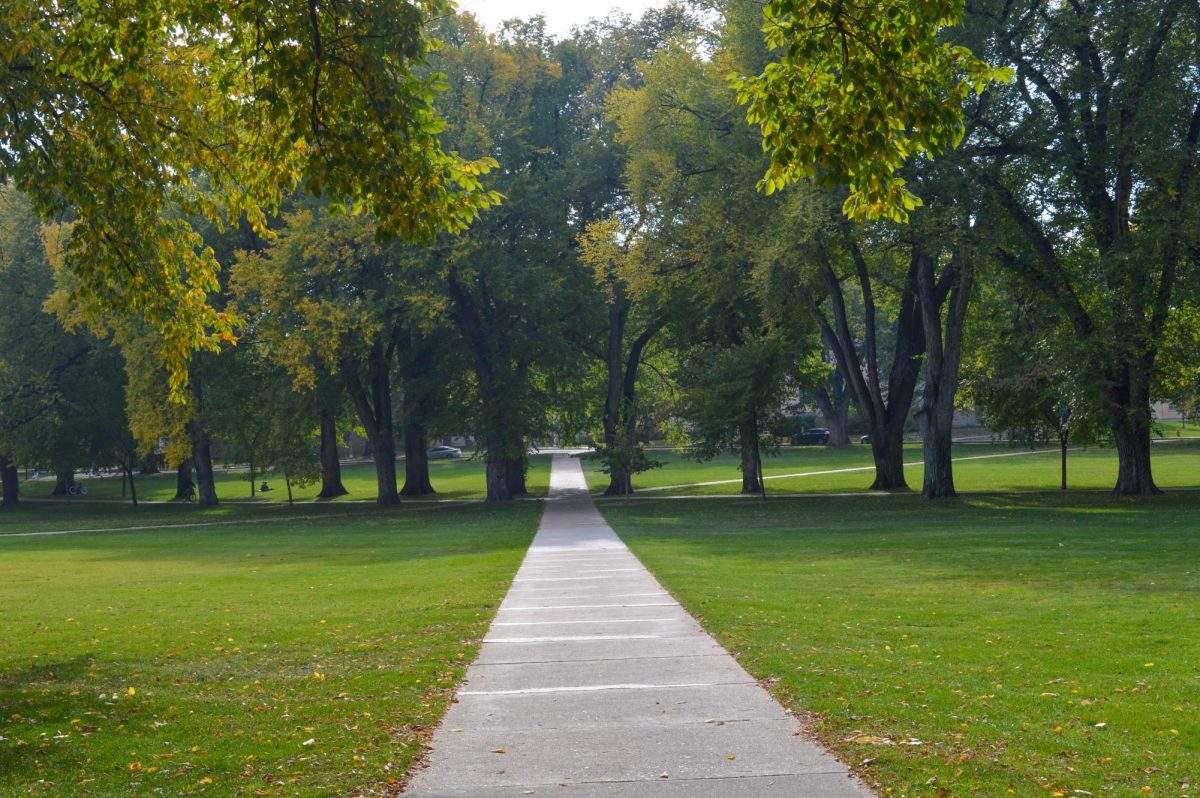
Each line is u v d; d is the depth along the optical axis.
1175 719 7.85
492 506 46.22
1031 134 31.80
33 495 75.69
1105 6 31.22
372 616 14.70
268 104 12.23
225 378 49.28
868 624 12.91
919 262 38.56
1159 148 31.03
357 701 9.05
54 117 12.75
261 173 13.88
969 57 10.39
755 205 37.03
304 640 12.73
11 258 56.31
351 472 86.38
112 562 27.69
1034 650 10.86
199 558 28.33
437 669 10.41
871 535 27.95
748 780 6.55
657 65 41.19
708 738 7.57
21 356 57.19
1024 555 21.52
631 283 41.16
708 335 47.28
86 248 13.62
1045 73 33.88
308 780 6.77
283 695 9.49
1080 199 33.72
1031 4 33.00
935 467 39.94
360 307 41.69
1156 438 83.50
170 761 7.27
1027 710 8.22
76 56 11.77
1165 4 30.30
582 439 54.91
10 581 22.56
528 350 46.12
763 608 14.30
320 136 10.84
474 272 41.47
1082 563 19.69
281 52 10.60
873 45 9.93
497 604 15.36
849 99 10.38
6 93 11.88
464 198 11.61
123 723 8.43
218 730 8.15
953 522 31.33
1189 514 30.66
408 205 11.12
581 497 50.12
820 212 32.44
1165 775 6.50
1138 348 32.47
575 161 47.75
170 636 13.41
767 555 23.38
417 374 50.66
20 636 13.89
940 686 9.12
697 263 41.12
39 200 13.04
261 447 51.16
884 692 8.88
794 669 9.84
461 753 7.36
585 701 8.86
